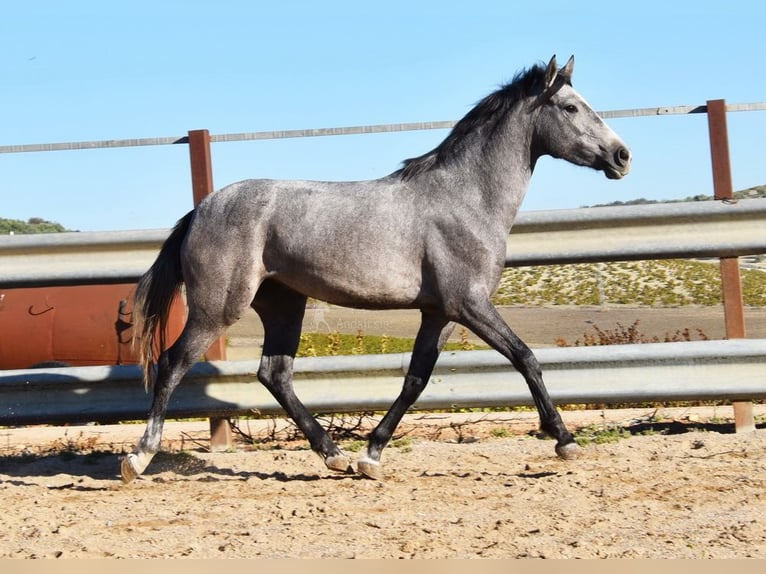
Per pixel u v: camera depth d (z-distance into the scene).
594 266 31.25
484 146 6.39
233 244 6.43
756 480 5.89
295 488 6.30
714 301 23.81
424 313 6.59
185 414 7.66
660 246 7.48
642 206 7.47
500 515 5.31
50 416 7.66
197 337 6.54
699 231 7.48
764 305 22.52
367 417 8.77
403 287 6.30
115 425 9.54
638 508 5.35
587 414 8.78
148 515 5.59
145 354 6.70
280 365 6.93
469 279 6.22
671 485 5.87
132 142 7.88
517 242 7.62
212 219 6.51
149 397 7.63
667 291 26.06
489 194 6.34
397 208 6.33
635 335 12.25
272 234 6.43
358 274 6.28
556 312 22.28
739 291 7.60
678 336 16.22
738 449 6.88
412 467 6.91
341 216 6.33
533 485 6.04
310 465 7.13
